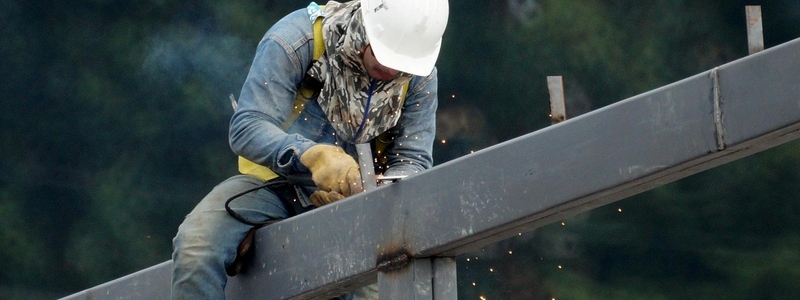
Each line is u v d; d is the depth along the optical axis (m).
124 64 56.25
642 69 55.03
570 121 8.95
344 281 10.32
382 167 12.50
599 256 51.62
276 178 11.61
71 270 53.50
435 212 9.64
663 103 8.53
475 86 54.88
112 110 55.78
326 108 11.70
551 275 49.41
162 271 11.85
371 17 11.34
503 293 48.25
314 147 10.86
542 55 54.66
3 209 54.22
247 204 11.40
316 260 10.52
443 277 9.88
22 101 56.28
